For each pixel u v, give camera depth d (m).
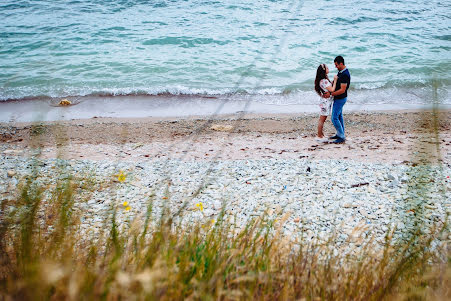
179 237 3.29
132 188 6.43
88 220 4.98
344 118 12.90
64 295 1.85
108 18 26.20
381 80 16.53
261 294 2.49
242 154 8.98
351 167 7.57
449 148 8.78
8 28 23.62
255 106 14.14
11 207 3.71
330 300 2.65
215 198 6.08
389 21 25.95
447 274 2.78
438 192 5.98
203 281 2.45
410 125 11.85
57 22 25.09
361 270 3.08
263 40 21.81
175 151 9.28
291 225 5.13
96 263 2.53
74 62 18.25
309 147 9.63
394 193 6.19
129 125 12.06
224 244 3.13
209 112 13.55
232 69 17.64
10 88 15.06
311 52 19.94
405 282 2.87
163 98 14.83
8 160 7.81
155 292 2.05
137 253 2.62
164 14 27.19
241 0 30.77
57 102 14.12
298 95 15.20
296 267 3.00
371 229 5.03
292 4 28.86
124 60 18.66
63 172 6.69
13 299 1.78
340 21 25.83
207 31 23.31
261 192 6.34
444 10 28.89
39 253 2.47
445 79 16.41
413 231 4.86
